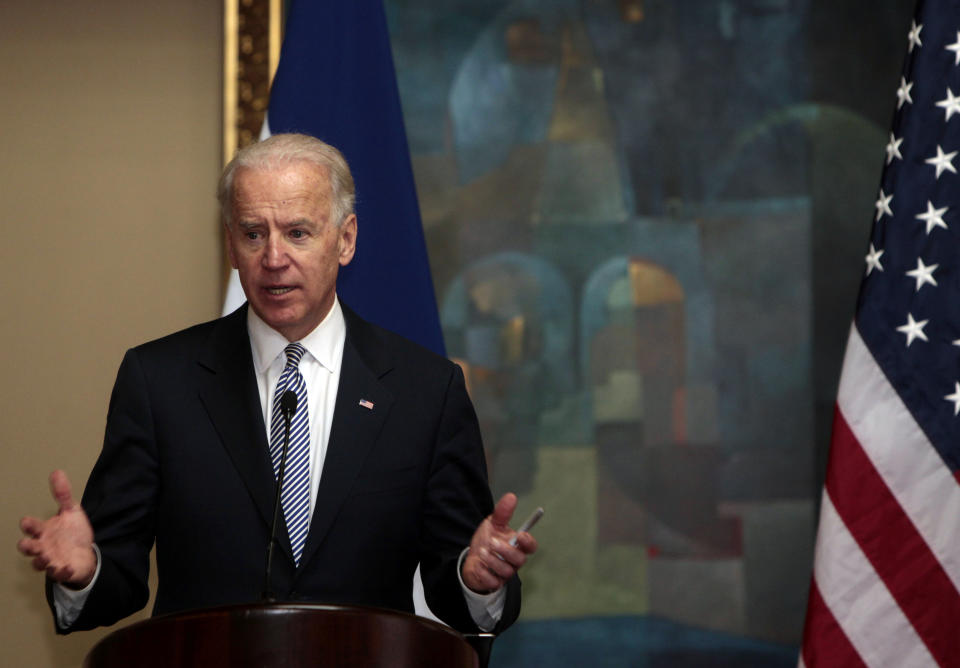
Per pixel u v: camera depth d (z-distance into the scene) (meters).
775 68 13.91
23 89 13.08
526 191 13.62
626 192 13.73
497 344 13.45
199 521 6.93
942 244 10.05
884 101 13.91
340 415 7.21
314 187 7.05
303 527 6.97
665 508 13.44
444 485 7.36
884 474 9.75
